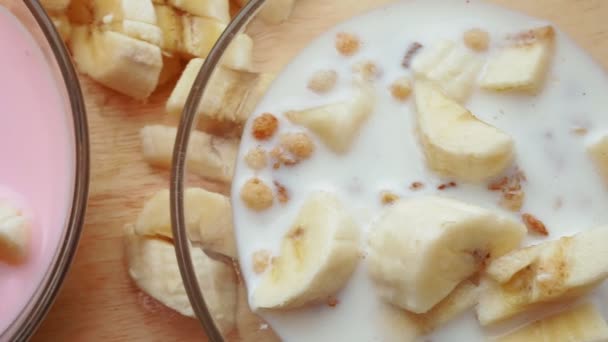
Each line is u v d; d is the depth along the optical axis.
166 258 0.34
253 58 0.33
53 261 0.32
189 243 0.32
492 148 0.31
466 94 0.33
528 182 0.32
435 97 0.32
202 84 0.32
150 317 0.35
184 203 0.32
